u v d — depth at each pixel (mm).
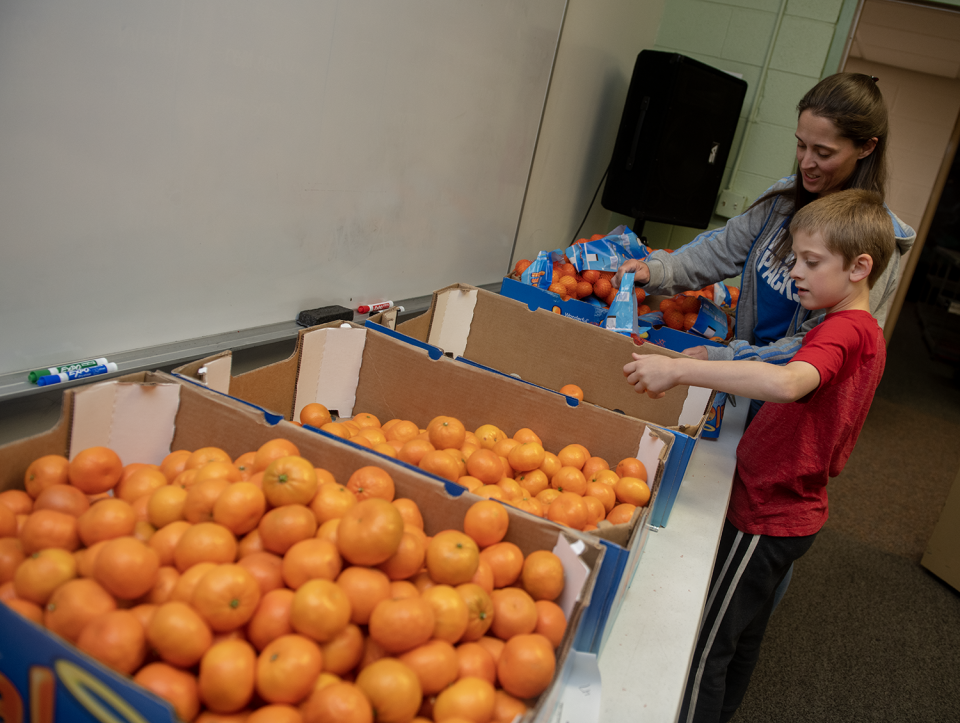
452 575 749
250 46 1219
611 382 1563
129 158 1079
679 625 1018
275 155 1354
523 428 1267
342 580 698
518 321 1630
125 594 643
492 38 1966
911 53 5504
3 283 968
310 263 1551
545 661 687
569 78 2617
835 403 1271
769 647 2285
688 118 2896
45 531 697
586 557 783
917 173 6477
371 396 1384
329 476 884
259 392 1196
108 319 1136
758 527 1409
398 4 1548
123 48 1016
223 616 627
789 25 3312
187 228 1221
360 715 586
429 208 1938
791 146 3428
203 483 773
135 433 953
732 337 2018
